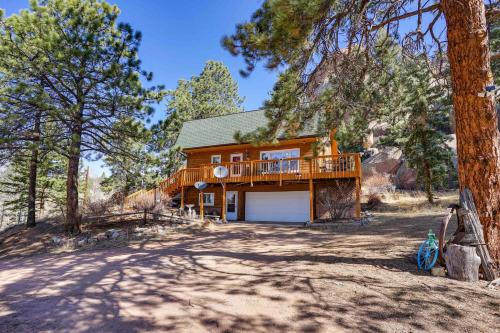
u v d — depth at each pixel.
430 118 17.27
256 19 7.02
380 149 29.48
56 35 10.38
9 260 10.02
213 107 33.19
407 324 3.52
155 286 5.38
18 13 10.46
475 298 4.16
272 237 11.40
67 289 5.44
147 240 11.36
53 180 24.31
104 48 11.92
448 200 19.00
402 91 11.72
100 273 6.55
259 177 17.00
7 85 10.80
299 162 16.92
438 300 4.13
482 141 5.09
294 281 5.23
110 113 12.30
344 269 5.77
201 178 18.75
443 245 5.45
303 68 7.62
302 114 8.77
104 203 18.33
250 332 3.50
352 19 6.79
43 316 4.16
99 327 3.75
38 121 11.73
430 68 8.48
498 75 10.45
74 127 11.98
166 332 3.57
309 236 11.15
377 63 8.73
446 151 17.55
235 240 10.91
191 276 5.98
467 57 5.18
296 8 5.62
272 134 8.48
